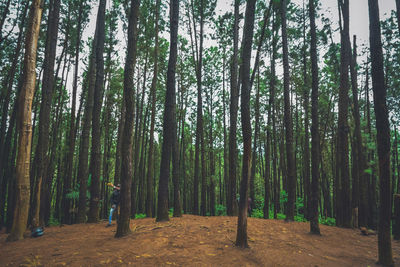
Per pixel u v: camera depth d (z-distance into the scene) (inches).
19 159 243.1
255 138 649.0
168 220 319.3
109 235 238.7
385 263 181.2
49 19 372.2
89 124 411.5
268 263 170.6
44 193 323.6
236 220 325.1
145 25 561.3
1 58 466.6
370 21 210.8
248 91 220.5
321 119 686.5
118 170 487.5
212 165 725.9
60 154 604.7
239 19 504.1
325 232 298.0
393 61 548.7
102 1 411.2
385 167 192.4
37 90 518.0
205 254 178.4
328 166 821.9
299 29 579.5
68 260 156.4
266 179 495.2
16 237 229.0
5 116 396.5
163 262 157.2
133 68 253.6
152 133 532.1
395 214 302.8
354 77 439.2
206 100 868.6
